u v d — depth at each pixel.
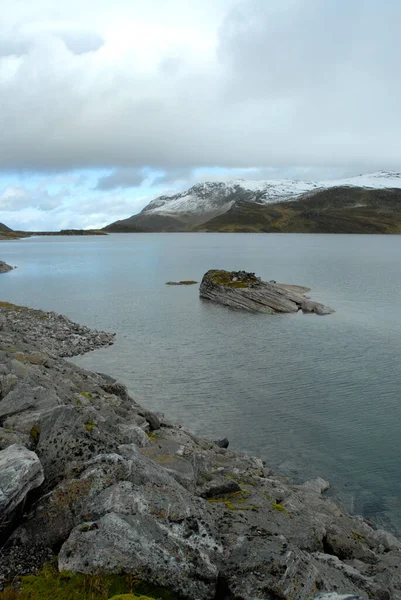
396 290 93.88
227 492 16.55
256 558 10.64
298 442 29.73
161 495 11.69
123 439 16.50
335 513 19.81
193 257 197.88
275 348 51.88
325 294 88.88
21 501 11.25
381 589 12.43
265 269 140.00
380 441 29.92
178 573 9.96
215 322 66.81
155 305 81.56
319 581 10.79
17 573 10.19
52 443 13.26
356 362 46.16
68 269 152.25
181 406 35.34
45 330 56.75
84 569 9.95
